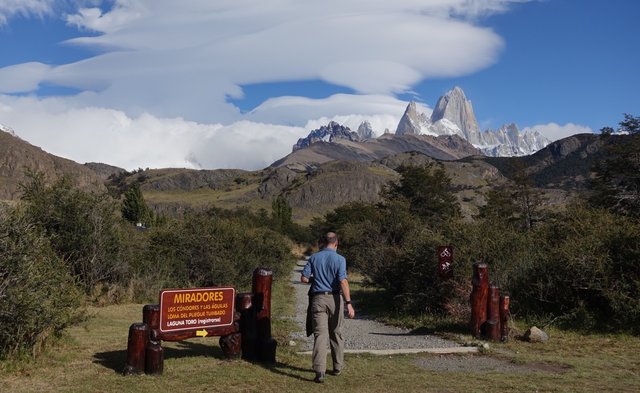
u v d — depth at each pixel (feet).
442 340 37.19
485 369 27.89
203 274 68.13
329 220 205.26
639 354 31.89
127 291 54.75
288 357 29.76
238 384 23.59
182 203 533.14
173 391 22.24
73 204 52.95
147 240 63.87
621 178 127.75
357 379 25.26
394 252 56.75
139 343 24.27
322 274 25.38
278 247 90.48
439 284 46.60
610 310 40.27
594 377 26.08
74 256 53.01
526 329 39.52
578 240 43.16
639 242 39.63
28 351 25.76
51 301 27.37
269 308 28.19
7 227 25.99
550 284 42.04
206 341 33.27
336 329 25.68
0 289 24.99
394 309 53.11
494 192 160.56
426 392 23.18
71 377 23.45
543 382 24.99
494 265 45.60
